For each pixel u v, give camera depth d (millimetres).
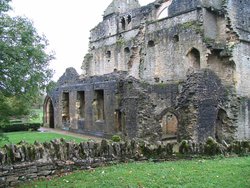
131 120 24375
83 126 31703
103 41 44219
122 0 44500
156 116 24109
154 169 12672
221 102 24594
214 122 23500
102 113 30141
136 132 23656
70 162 12547
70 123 34156
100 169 12773
